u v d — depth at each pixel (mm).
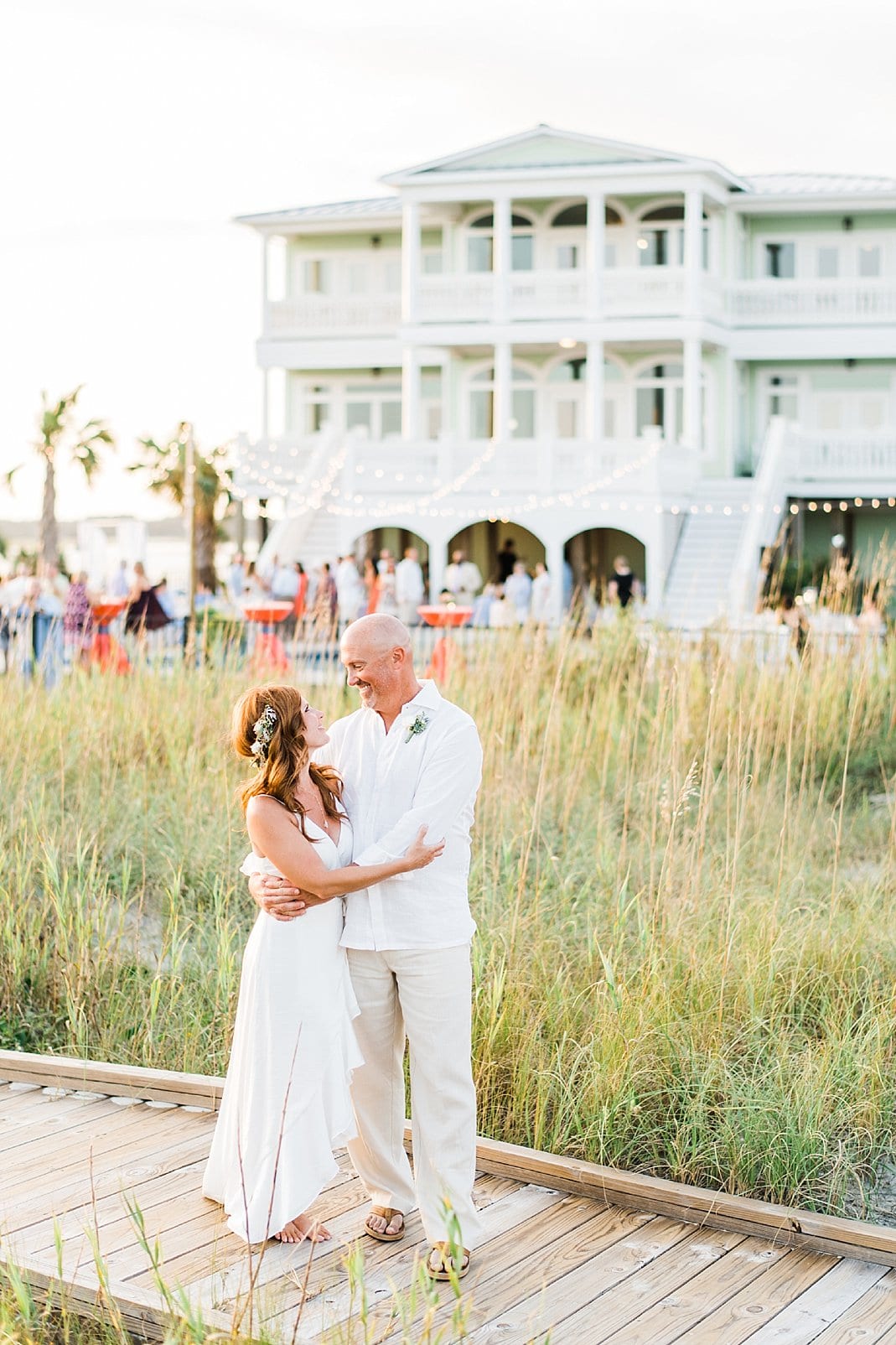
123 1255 4180
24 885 6984
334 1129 4215
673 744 7043
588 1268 4211
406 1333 3387
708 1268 4219
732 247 30578
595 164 28734
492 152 29391
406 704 4332
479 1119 5242
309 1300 3971
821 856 8391
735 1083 5160
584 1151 4965
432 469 27641
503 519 26891
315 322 32375
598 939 6238
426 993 4191
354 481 27906
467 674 10391
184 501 34438
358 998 4320
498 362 29359
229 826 7793
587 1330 3855
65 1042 6188
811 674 10305
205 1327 3703
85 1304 3965
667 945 6113
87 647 11930
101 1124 5246
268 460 29219
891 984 6055
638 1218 4555
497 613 15578
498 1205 4645
